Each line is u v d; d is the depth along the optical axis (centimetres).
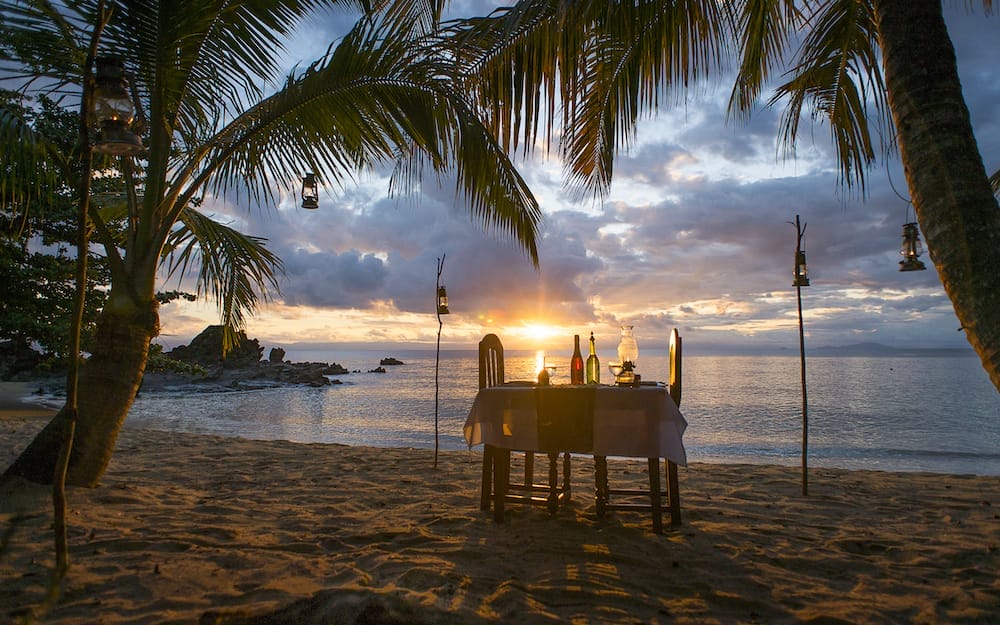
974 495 455
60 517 210
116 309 418
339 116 431
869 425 1499
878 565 284
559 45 293
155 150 418
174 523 333
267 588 235
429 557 283
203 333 4194
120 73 254
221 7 382
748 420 1623
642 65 337
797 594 246
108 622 203
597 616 221
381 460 602
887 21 208
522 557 287
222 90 420
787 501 427
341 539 312
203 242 548
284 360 5778
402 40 412
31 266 883
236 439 791
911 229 370
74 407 212
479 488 455
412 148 471
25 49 362
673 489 348
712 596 242
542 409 332
